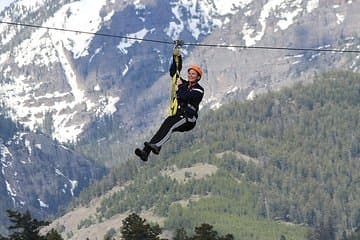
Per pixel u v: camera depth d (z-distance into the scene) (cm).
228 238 18638
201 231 18612
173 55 6294
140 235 16800
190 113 6119
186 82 6222
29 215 15512
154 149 5969
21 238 15262
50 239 15562
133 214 17238
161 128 6066
